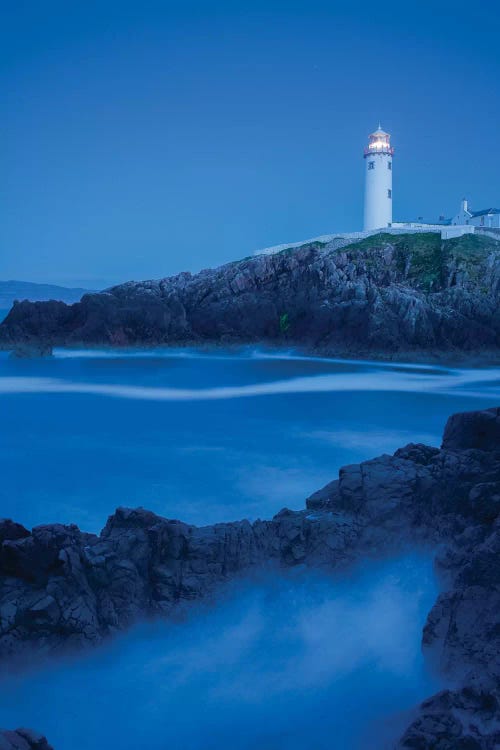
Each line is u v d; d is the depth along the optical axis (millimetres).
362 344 67500
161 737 8117
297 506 18766
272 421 34562
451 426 15875
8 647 9578
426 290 72188
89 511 18797
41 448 27828
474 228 80500
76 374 57812
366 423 33688
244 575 11812
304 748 7660
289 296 76750
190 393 46438
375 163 98688
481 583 9234
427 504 13320
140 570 11359
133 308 78500
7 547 10609
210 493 20156
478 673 7590
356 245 84562
